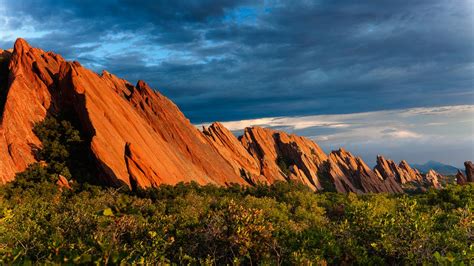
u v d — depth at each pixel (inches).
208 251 725.3
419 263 570.6
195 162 4315.9
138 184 2992.1
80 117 3348.9
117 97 3887.8
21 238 741.3
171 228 825.5
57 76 3764.8
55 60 4210.1
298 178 6929.1
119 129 3373.5
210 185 3518.7
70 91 3531.0
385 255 629.6
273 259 669.9
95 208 1547.7
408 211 689.0
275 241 691.4
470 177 5064.0
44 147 3253.0
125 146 3189.0
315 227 783.7
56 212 1357.0
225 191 3474.4
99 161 2979.8
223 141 6013.8
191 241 741.3
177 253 700.0
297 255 618.5
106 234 674.2
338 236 730.8
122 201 1946.4
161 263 553.3
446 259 479.2
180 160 3959.2
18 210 1381.6
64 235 790.5
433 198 1914.4
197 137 4975.4
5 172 2871.6
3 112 3277.6
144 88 4692.4
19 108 3334.2
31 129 3321.9
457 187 1929.1
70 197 2699.3
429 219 758.5
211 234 738.8
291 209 2150.6
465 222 714.2
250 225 726.5
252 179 5364.2
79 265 415.5
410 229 630.5
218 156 4995.1
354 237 703.7
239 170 5482.3
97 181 3065.9
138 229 772.0
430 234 636.7
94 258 429.7
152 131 4052.7
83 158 3277.6
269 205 1996.8
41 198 2433.6
